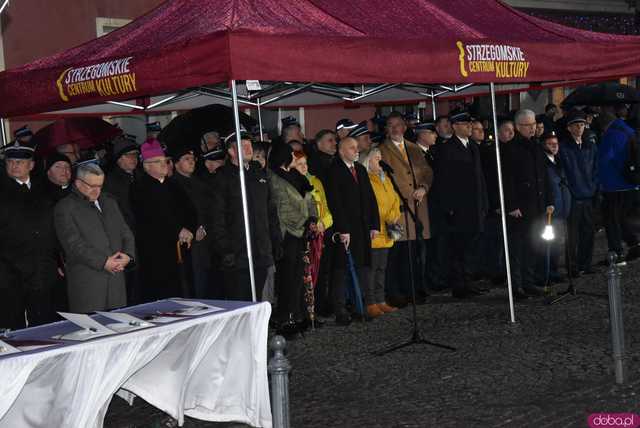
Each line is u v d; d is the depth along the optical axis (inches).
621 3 842.8
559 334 335.0
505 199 407.2
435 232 410.3
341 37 277.0
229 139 331.0
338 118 683.4
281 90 382.0
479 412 248.7
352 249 363.9
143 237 325.1
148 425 255.1
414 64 294.7
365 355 318.0
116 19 583.8
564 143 443.8
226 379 243.4
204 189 351.6
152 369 240.8
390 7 324.5
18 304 293.6
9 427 204.8
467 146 407.8
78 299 287.0
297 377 294.5
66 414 205.2
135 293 339.6
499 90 475.5
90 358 204.5
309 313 357.4
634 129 514.6
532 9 770.2
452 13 349.7
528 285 410.0
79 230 286.5
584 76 345.4
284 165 350.3
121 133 400.2
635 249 488.7
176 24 284.5
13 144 298.4
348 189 362.6
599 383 270.2
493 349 317.7
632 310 369.7
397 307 399.5
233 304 244.4
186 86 260.1
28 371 191.2
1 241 292.8
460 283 414.3
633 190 472.1
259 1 290.8
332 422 247.6
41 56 542.0
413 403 261.0
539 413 245.0
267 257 336.5
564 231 410.6
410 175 399.5
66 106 289.6
